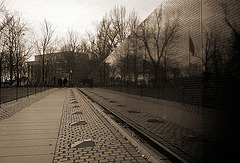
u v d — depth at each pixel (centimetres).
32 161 372
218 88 254
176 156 353
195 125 309
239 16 219
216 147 255
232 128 228
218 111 253
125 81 870
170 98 410
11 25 3631
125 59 882
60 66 5869
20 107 1170
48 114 921
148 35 578
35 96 2022
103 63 1644
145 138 504
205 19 288
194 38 323
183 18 366
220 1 252
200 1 304
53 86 5159
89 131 602
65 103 1385
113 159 383
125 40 890
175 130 378
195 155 306
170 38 425
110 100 1261
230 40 233
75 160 377
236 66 223
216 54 260
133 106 710
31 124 705
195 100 315
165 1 455
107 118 780
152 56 540
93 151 428
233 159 224
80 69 5891
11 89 3338
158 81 487
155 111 491
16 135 559
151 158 375
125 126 659
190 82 332
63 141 503
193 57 326
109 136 547
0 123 721
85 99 1689
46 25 4612
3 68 4025
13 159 382
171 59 418
